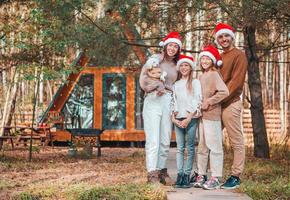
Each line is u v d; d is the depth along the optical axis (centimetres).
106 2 929
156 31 994
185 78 622
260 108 1124
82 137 1170
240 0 765
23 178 758
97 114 1520
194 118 615
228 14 819
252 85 1126
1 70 1025
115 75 1513
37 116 1617
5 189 659
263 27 845
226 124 615
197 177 632
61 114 1527
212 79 607
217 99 598
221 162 614
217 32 626
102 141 1552
